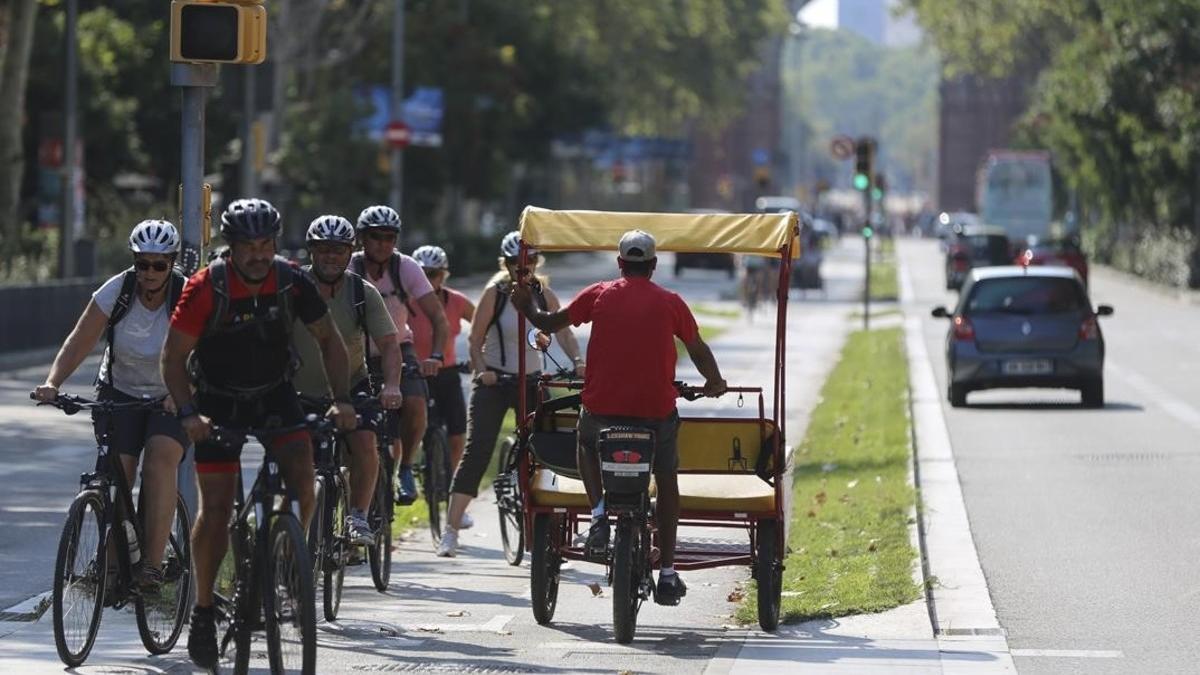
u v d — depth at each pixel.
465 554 38.62
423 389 35.44
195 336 23.67
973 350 73.12
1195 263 171.62
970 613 31.62
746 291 132.25
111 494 27.62
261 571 24.02
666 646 29.19
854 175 122.06
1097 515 43.78
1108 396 78.56
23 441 58.28
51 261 105.75
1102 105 176.25
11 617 30.78
